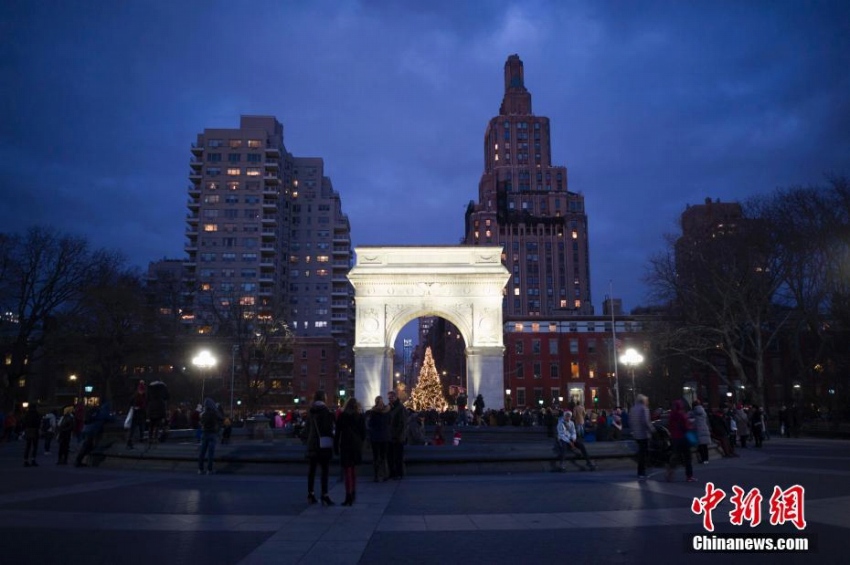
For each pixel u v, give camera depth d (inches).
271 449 941.2
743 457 1155.3
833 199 2165.4
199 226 5339.6
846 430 1887.3
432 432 1859.0
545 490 711.7
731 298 2308.1
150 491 707.4
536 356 4315.9
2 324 2608.3
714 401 3791.8
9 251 2454.5
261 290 5319.9
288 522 513.7
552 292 7524.6
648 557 394.3
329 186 6294.3
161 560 386.9
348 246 5920.3
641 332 3233.3
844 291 2151.8
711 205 3777.1
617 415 1375.5
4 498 648.4
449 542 438.6
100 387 2984.7
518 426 2053.4
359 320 2733.8
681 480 795.4
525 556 397.4
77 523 505.7
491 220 7677.2
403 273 2736.2
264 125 5856.3
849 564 377.7
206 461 925.2
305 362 5012.3
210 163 5433.1
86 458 1061.8
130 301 2659.9
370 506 600.7
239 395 3964.1
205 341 3400.6
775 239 2265.0
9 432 1884.8
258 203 5388.8
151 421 1053.8
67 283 2576.3
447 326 7657.5
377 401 833.5
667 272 2529.5
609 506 592.4
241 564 377.7
